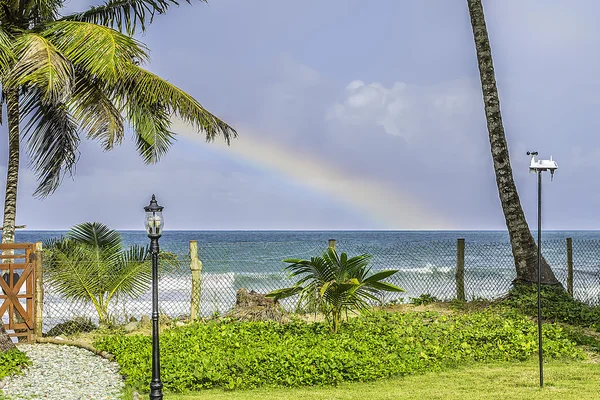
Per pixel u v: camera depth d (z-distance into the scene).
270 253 33.28
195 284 14.23
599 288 17.64
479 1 16.27
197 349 10.58
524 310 14.34
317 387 8.89
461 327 12.57
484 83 16.19
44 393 8.55
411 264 28.84
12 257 12.45
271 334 12.02
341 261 12.09
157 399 7.41
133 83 13.64
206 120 13.97
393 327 12.51
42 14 14.25
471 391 8.36
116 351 10.85
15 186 14.33
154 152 15.37
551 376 9.16
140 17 15.33
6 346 10.52
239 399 8.10
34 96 14.54
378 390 8.56
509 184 15.91
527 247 15.74
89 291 13.91
